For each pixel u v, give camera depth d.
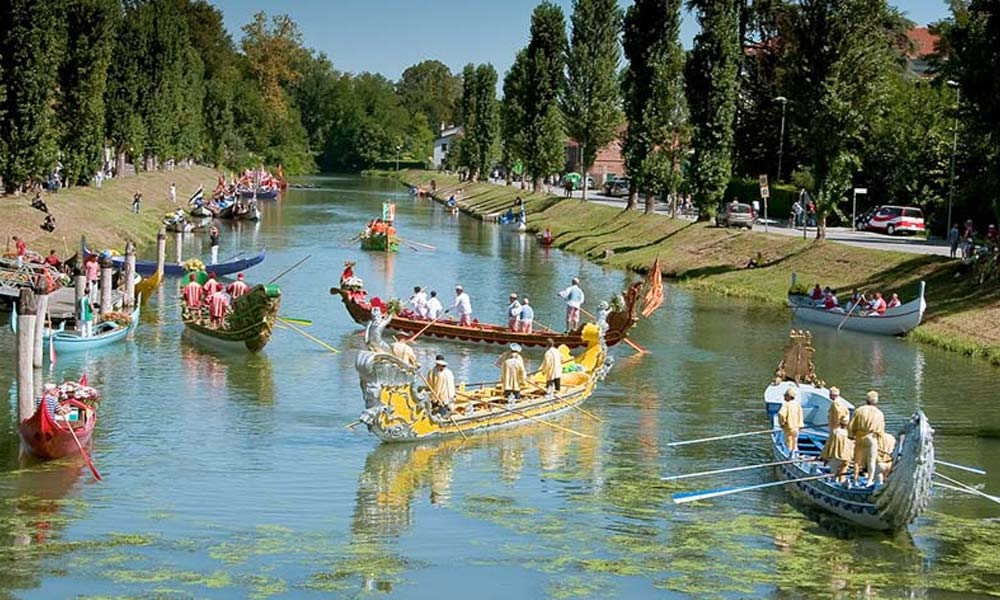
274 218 113.88
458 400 33.75
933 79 87.25
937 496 27.95
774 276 65.00
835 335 51.03
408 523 25.16
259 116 194.12
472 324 47.69
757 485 26.69
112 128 112.19
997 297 50.19
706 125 81.94
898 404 37.44
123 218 85.38
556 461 30.41
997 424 35.03
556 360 35.81
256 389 37.53
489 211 125.00
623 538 24.44
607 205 105.88
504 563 22.80
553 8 125.00
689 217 90.06
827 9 64.56
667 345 47.84
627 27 90.75
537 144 125.88
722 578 22.22
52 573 21.55
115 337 44.62
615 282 68.25
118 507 25.61
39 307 30.53
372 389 30.33
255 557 22.75
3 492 26.39
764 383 40.41
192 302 48.25
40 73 71.44
